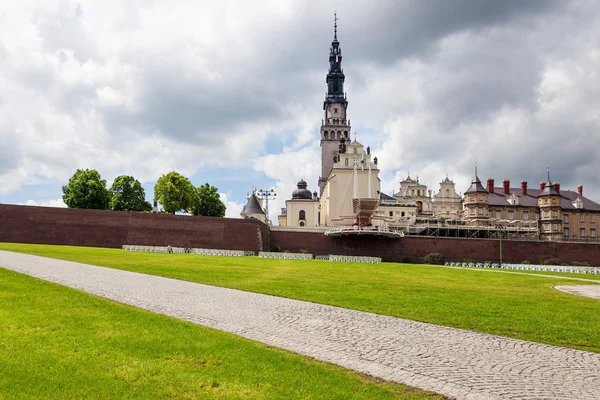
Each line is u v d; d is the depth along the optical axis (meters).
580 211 115.69
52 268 28.81
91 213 67.25
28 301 16.72
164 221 70.25
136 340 12.77
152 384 9.91
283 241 79.06
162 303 18.84
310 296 22.70
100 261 35.78
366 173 109.94
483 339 15.52
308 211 126.38
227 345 12.76
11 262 30.89
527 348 14.64
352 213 108.06
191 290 22.81
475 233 100.50
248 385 10.12
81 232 66.12
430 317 18.83
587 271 64.75
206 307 18.48
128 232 68.19
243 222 73.19
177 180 97.50
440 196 125.00
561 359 13.59
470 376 11.55
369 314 18.86
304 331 15.32
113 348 12.00
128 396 9.27
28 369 10.25
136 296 20.14
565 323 18.88
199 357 11.68
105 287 22.16
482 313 20.22
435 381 11.06
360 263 57.25
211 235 71.69
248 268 38.66
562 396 10.48
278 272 36.12
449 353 13.55
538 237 107.62
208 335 13.66
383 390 10.26
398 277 37.47
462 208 124.62
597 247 82.19
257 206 122.25
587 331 17.48
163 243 69.50
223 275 30.72
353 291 25.61
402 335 15.49
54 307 16.06
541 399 10.24
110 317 15.17
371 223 98.50
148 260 40.59
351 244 79.94
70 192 89.38
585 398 10.41
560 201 114.62
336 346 13.68
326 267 45.41
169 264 37.56
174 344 12.56
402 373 11.52
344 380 10.70
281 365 11.41
